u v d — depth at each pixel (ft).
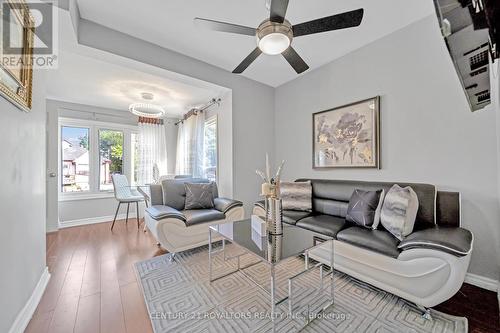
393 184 7.36
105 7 6.45
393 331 4.50
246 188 11.62
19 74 4.40
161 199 9.80
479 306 5.18
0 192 3.84
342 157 9.45
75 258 8.22
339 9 6.60
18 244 4.53
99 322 4.81
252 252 5.09
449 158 6.61
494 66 5.63
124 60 7.93
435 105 6.88
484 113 5.99
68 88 11.27
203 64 9.80
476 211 6.13
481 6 2.41
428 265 4.77
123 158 15.42
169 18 6.96
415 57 7.29
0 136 3.84
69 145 13.69
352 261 6.22
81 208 13.67
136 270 7.21
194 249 8.93
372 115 8.39
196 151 13.78
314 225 7.48
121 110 15.29
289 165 12.04
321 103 10.37
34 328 4.63
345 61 9.36
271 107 12.70
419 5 6.49
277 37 5.23
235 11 6.65
